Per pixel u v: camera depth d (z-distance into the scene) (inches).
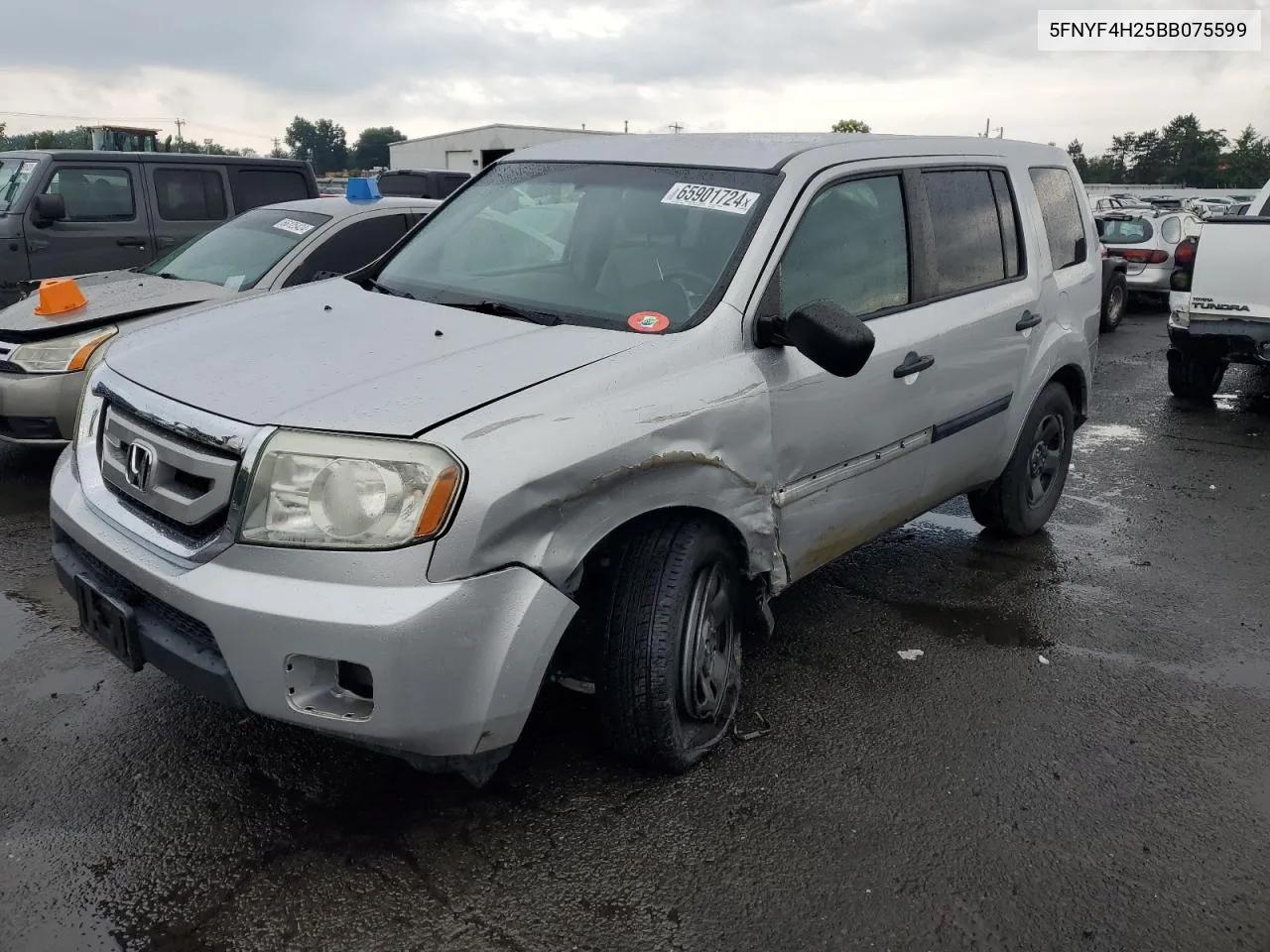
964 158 177.0
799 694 147.6
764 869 109.5
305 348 117.8
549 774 124.4
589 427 105.4
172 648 103.1
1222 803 125.3
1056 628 174.2
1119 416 341.1
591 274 139.0
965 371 167.8
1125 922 104.1
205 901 101.7
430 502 94.9
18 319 229.9
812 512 139.7
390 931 98.7
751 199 137.7
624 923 101.0
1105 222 645.3
